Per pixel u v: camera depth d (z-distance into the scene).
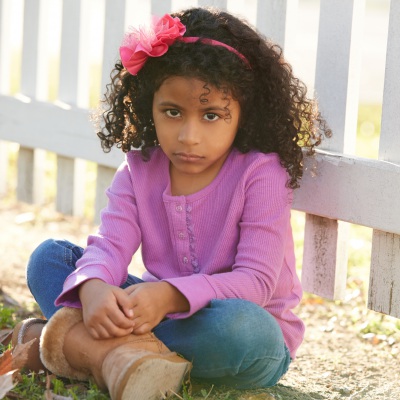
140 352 2.69
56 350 2.88
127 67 3.00
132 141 3.27
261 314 2.84
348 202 3.39
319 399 3.09
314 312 4.16
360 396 3.13
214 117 2.93
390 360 3.53
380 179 3.28
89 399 2.77
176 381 2.80
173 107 2.92
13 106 5.12
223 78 2.90
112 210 3.19
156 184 3.20
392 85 3.29
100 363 2.77
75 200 5.21
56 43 12.53
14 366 2.88
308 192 3.50
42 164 5.43
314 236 3.67
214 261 3.07
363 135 7.59
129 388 2.62
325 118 3.54
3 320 3.61
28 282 3.20
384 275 3.43
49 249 3.20
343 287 3.70
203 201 3.09
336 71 3.49
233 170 3.10
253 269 2.95
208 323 2.80
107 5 4.59
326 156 3.43
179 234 3.12
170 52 2.94
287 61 3.55
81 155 4.81
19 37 12.45
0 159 5.62
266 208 3.01
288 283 3.15
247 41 3.04
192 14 3.08
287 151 3.13
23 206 5.94
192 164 2.97
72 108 4.82
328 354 3.59
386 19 13.22
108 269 2.99
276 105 3.11
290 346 3.17
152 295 2.81
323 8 3.48
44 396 2.82
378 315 4.07
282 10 3.73
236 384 3.02
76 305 2.91
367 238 5.38
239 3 4.05
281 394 3.10
